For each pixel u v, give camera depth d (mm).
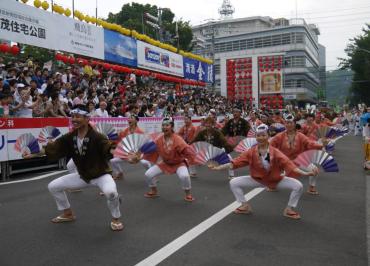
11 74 12930
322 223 5746
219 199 7156
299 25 67438
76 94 13805
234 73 37375
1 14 12977
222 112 25500
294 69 67688
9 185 8367
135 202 6871
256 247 4711
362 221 5879
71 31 16141
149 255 4422
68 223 5594
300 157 6031
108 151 5316
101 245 4723
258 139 5953
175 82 26562
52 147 5418
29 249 4586
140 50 21484
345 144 19703
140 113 16234
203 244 4789
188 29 42938
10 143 9203
